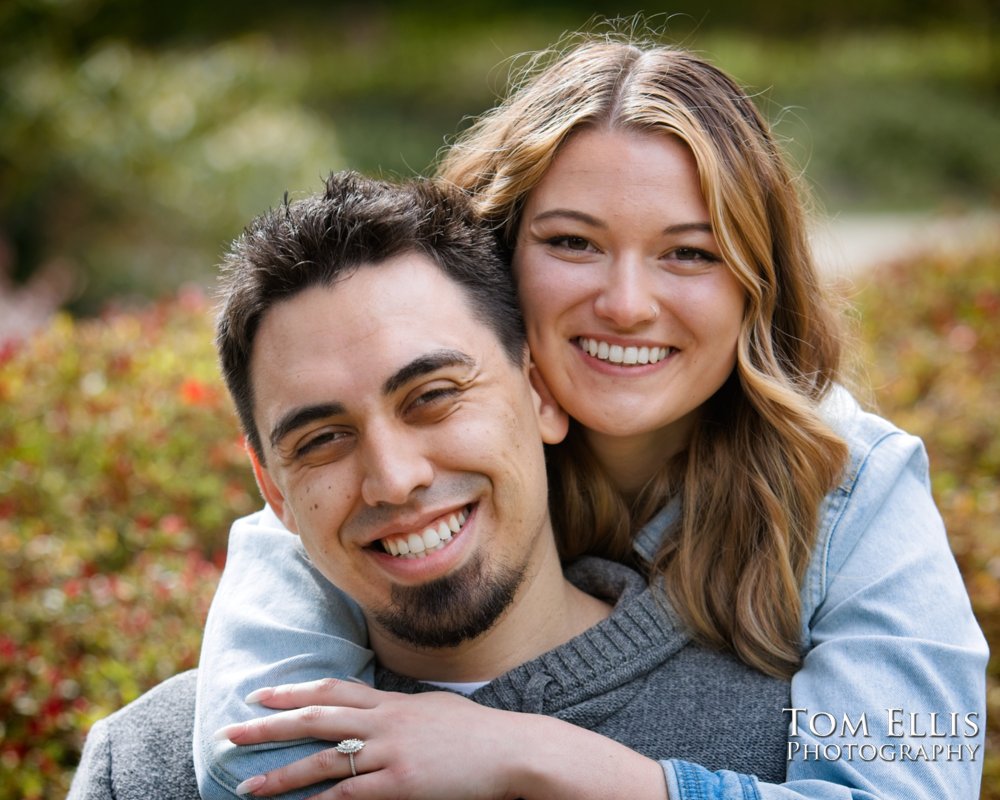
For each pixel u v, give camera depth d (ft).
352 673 5.92
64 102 27.58
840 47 60.39
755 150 6.42
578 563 6.77
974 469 10.32
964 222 19.29
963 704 5.77
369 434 5.28
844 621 6.08
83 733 7.82
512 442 5.54
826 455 6.36
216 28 54.85
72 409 11.00
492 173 6.63
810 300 6.91
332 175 5.82
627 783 5.24
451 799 5.14
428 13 63.31
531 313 6.26
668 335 6.18
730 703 5.98
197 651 8.14
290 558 6.34
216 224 26.18
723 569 6.36
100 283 25.30
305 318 5.35
